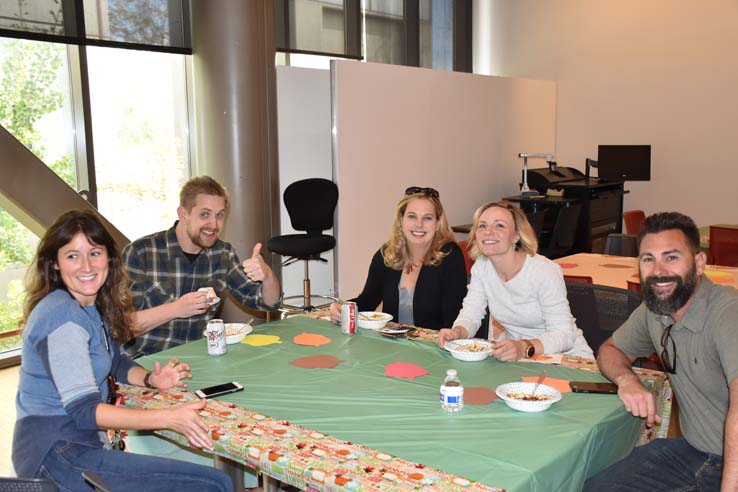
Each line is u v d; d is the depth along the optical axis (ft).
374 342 7.70
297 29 18.86
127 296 6.28
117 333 6.27
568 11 24.18
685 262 5.63
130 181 16.05
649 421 5.84
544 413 5.45
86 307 5.89
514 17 25.38
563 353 7.60
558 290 7.80
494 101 22.40
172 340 8.82
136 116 15.98
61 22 13.94
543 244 21.58
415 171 19.70
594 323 8.54
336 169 17.28
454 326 8.09
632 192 23.57
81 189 15.11
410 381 6.28
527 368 6.71
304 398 5.86
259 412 5.54
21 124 14.01
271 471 4.64
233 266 9.26
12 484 4.28
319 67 19.93
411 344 7.60
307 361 6.95
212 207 8.46
